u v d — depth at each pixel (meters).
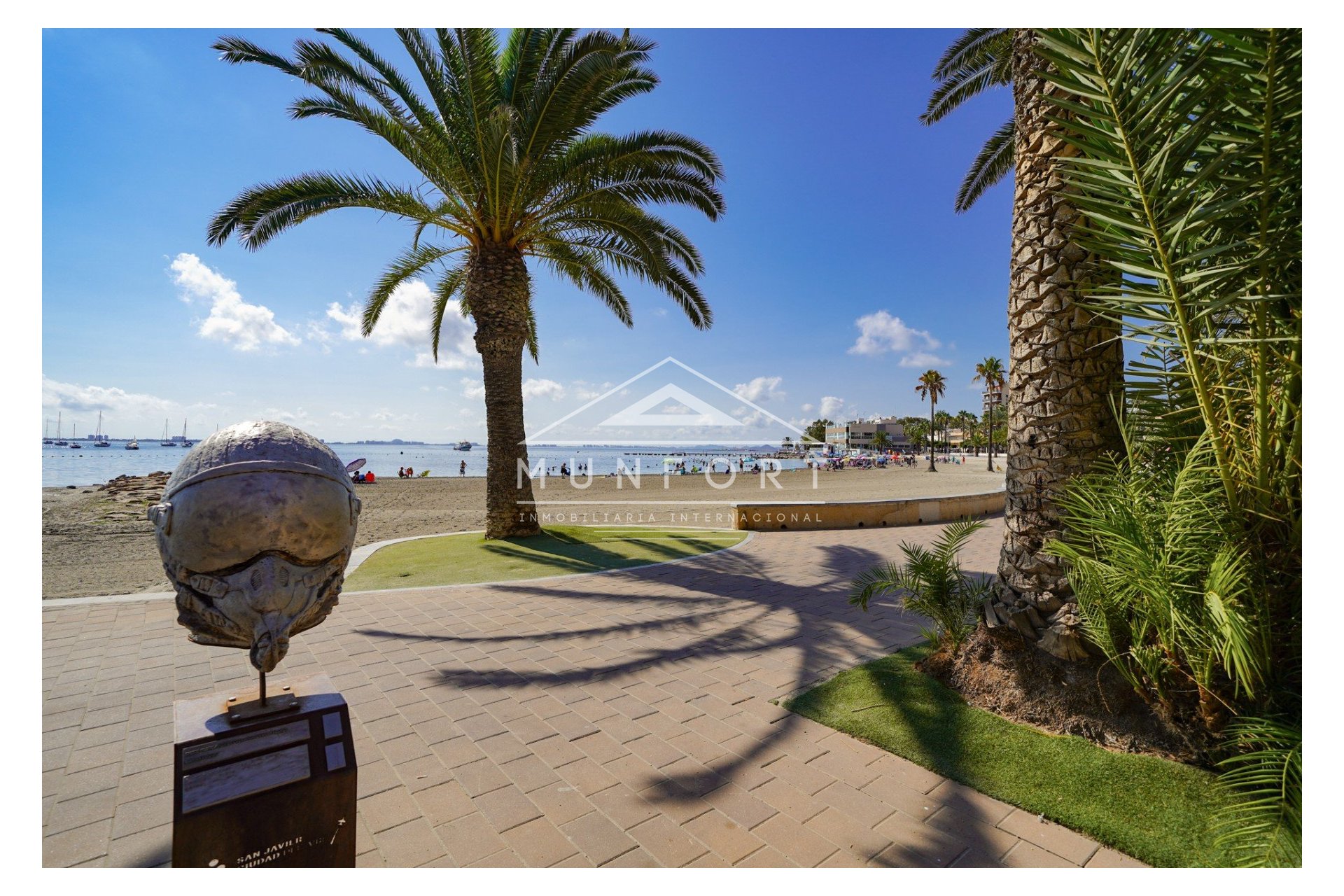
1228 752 2.80
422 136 9.69
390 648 5.21
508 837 2.67
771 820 2.75
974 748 3.23
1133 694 3.21
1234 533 2.88
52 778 3.20
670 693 4.21
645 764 3.26
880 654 4.89
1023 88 3.81
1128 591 3.03
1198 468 2.90
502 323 11.01
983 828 2.64
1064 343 3.59
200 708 1.94
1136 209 2.75
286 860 1.85
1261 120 2.53
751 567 8.65
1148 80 2.52
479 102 9.53
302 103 9.04
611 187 10.70
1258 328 2.80
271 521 1.86
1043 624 3.59
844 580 7.76
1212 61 2.49
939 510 13.70
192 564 1.86
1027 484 3.72
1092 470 3.53
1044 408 3.64
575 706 4.03
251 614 1.87
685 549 10.19
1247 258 2.72
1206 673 2.85
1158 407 3.31
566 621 5.98
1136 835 2.50
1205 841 2.44
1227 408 2.99
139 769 3.29
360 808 2.88
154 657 4.98
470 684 4.41
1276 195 2.68
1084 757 3.02
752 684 4.36
